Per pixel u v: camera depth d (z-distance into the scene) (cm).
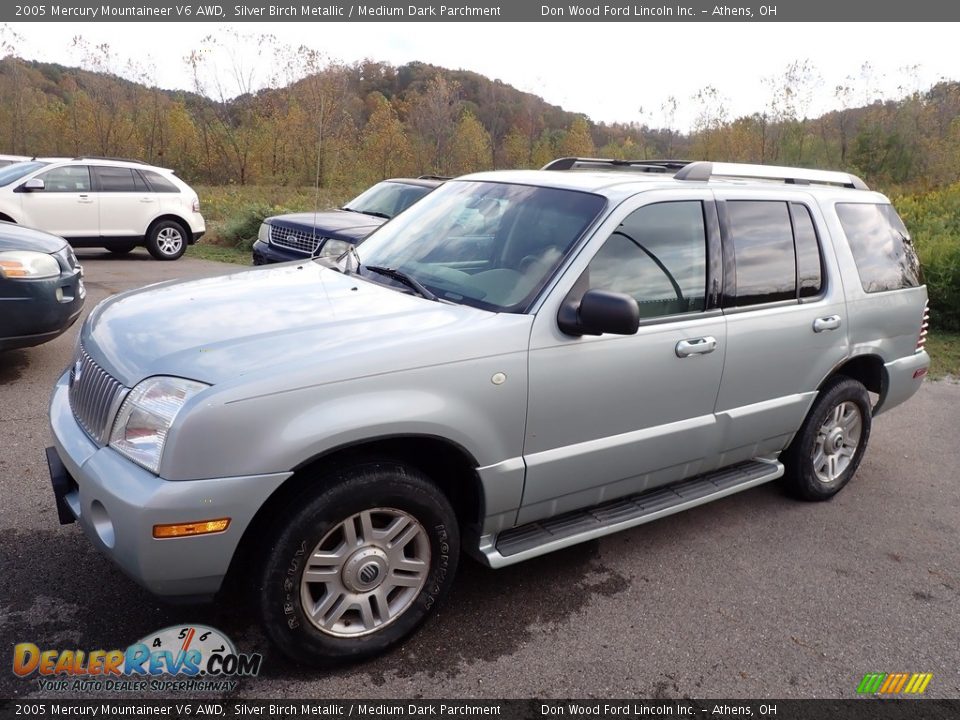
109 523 255
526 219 350
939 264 983
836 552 401
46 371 611
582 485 330
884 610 348
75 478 269
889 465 536
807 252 420
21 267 541
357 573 274
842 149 3872
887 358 471
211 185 4156
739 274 379
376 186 1111
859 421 471
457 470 307
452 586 345
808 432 436
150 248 1372
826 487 461
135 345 277
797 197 423
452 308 309
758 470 423
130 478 245
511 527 320
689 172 378
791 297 406
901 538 423
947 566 393
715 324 362
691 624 326
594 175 387
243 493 242
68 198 1271
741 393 383
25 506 384
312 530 259
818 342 417
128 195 1332
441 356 277
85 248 1491
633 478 351
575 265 316
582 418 319
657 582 359
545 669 290
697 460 377
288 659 273
